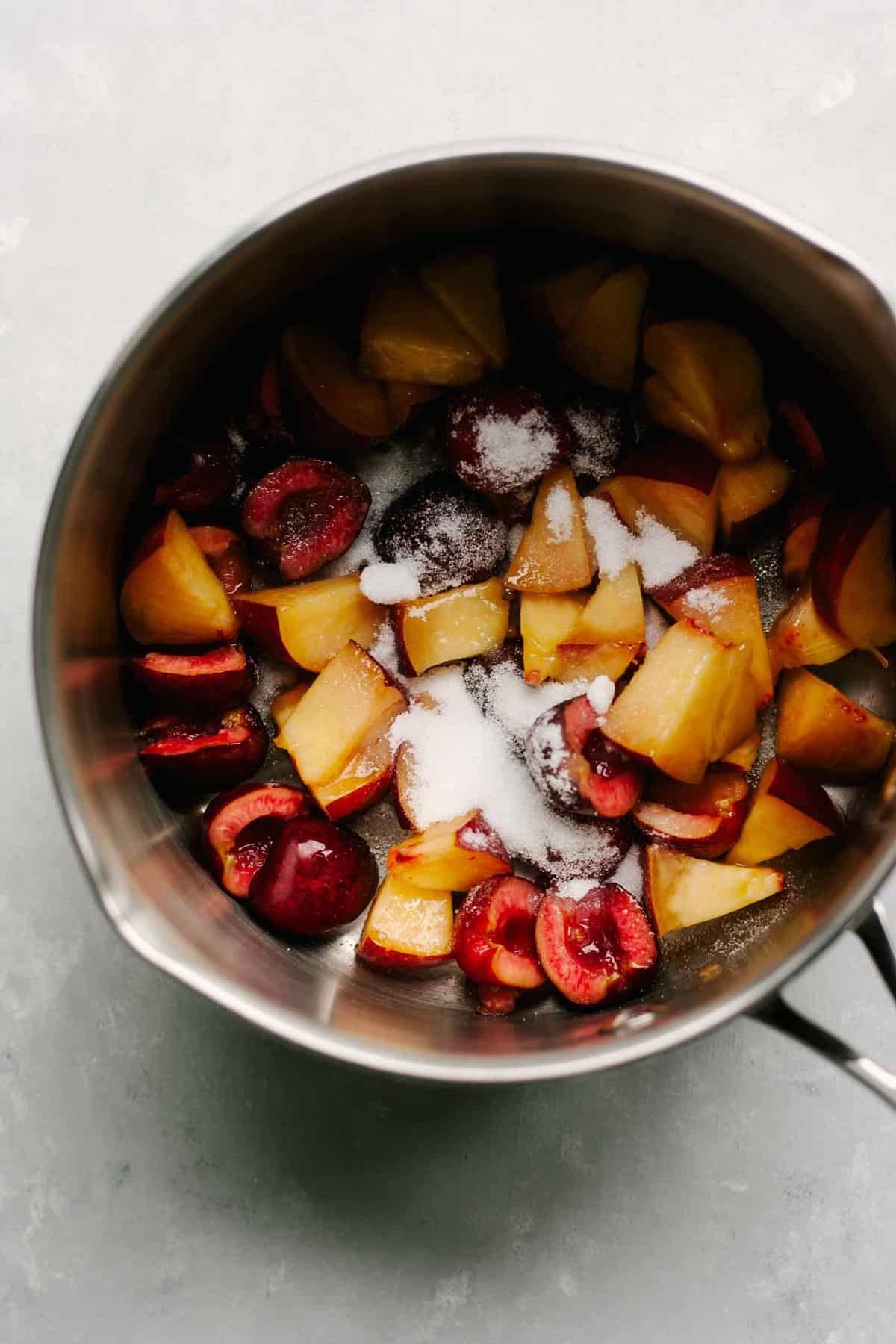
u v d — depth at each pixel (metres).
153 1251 0.34
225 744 0.33
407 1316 0.34
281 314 0.33
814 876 0.33
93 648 0.32
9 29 0.36
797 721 0.33
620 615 0.33
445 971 0.34
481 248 0.33
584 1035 0.31
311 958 0.33
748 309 0.33
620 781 0.33
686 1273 0.34
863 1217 0.34
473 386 0.33
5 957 0.35
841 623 0.33
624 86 0.35
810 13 0.35
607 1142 0.34
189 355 0.32
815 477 0.34
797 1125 0.34
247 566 0.34
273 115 0.35
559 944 0.32
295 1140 0.34
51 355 0.35
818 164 0.34
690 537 0.33
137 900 0.30
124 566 0.33
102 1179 0.34
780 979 0.28
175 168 0.35
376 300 0.33
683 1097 0.34
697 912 0.33
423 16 0.35
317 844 0.32
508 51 0.35
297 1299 0.34
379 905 0.33
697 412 0.33
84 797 0.30
